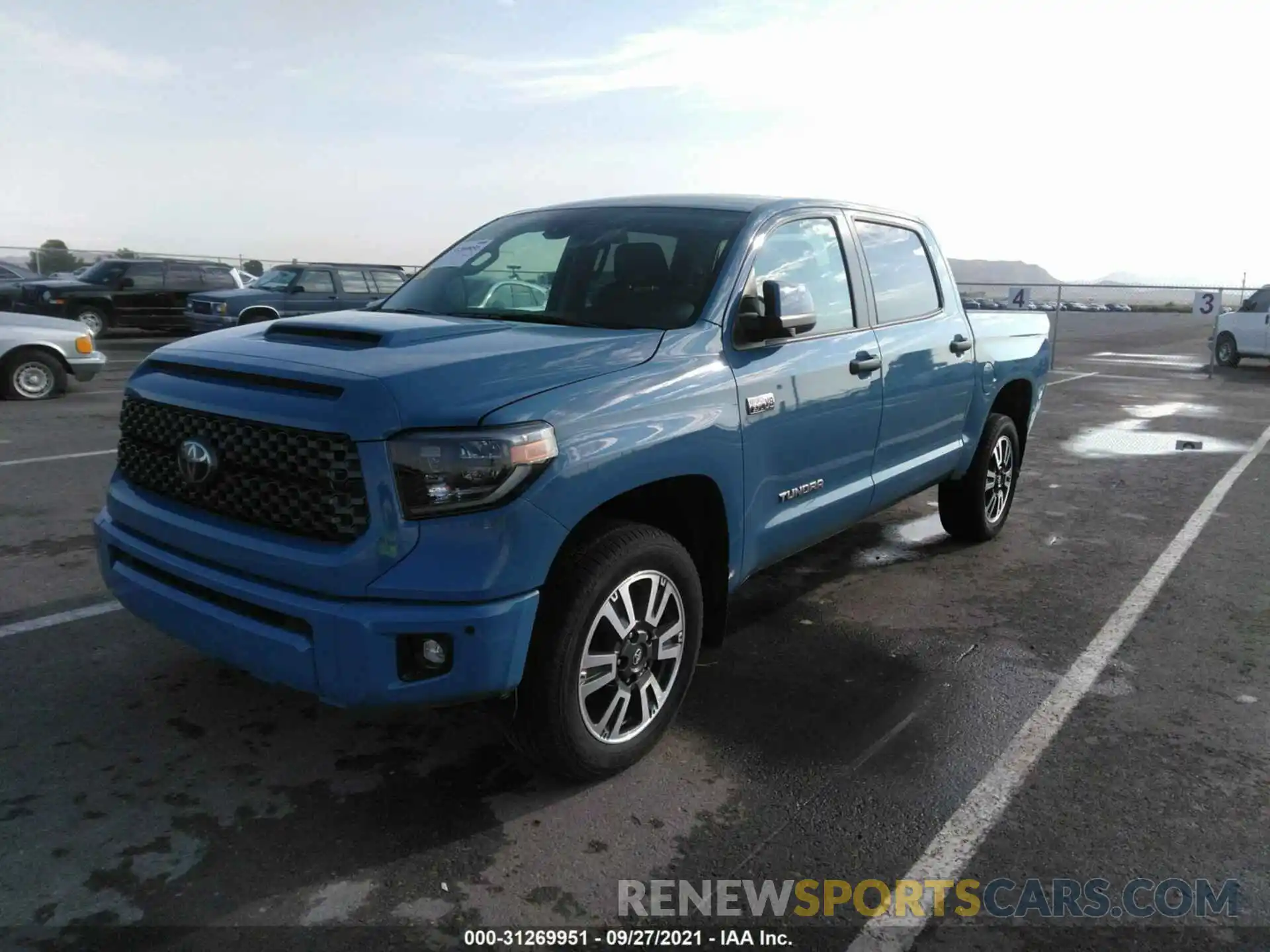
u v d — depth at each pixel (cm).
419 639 271
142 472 332
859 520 471
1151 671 422
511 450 269
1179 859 288
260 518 291
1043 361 650
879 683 405
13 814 293
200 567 300
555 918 255
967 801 315
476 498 266
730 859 282
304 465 277
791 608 495
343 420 268
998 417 607
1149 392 1511
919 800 316
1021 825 303
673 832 295
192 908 254
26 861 271
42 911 250
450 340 318
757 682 404
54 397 1198
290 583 279
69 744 336
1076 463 913
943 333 517
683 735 356
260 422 286
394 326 331
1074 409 1304
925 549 610
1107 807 314
